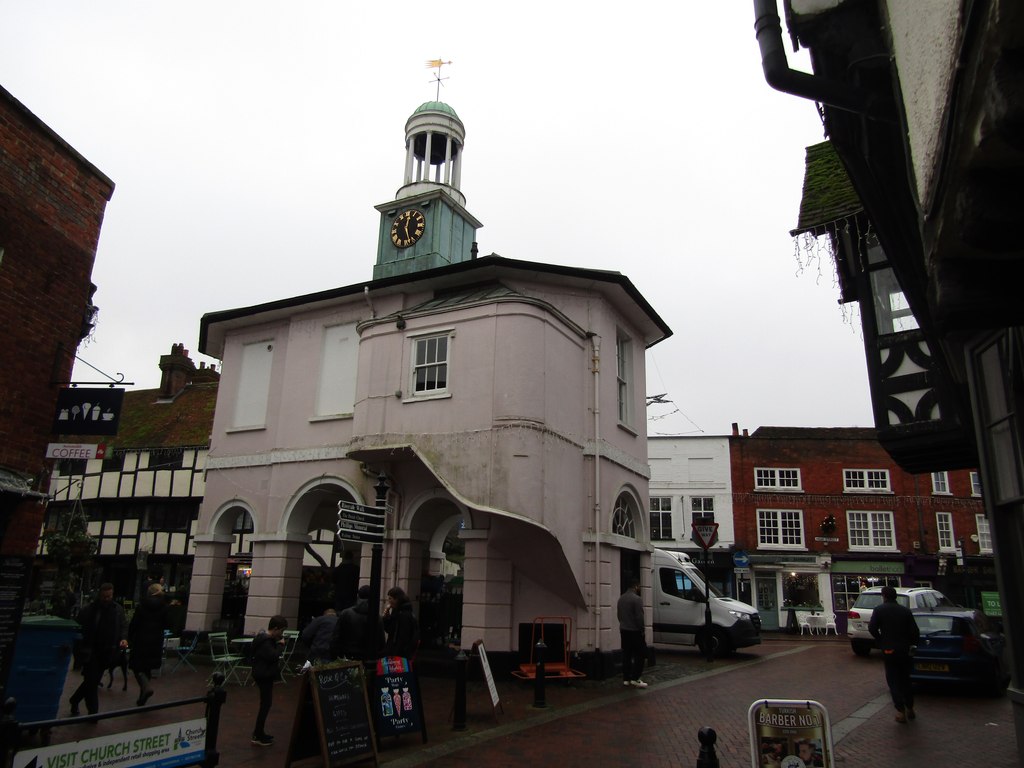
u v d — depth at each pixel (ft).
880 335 28.94
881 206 18.31
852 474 105.60
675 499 107.96
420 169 68.80
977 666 38.32
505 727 29.45
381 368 46.73
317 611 55.52
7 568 24.35
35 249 27.09
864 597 60.85
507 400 41.81
